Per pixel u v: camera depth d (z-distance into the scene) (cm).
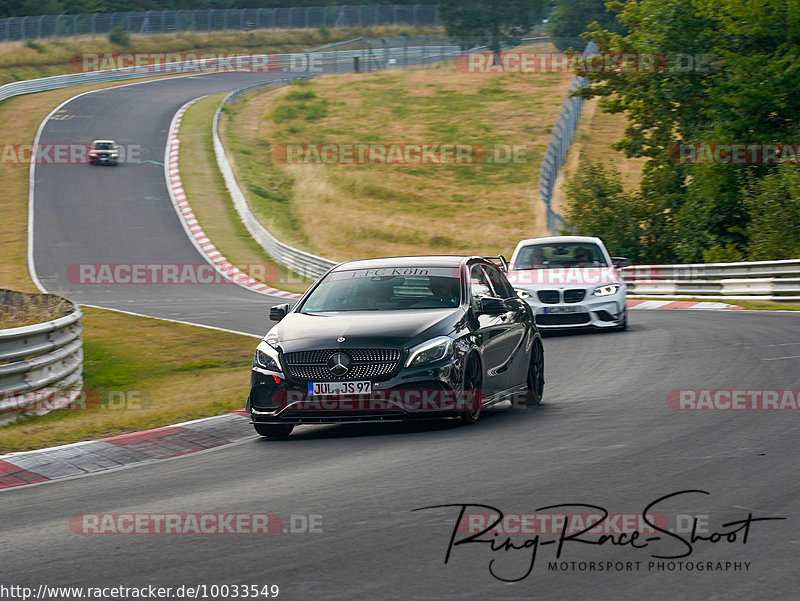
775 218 9388
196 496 2392
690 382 3956
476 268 3656
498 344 3441
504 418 3359
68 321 4697
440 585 1625
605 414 3325
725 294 8756
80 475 2822
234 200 17425
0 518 2289
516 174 19950
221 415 3731
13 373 4034
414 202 18138
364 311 3328
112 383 5216
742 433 2881
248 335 7062
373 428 3334
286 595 1603
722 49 11062
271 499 2298
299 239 15762
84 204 17038
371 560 1773
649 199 11950
